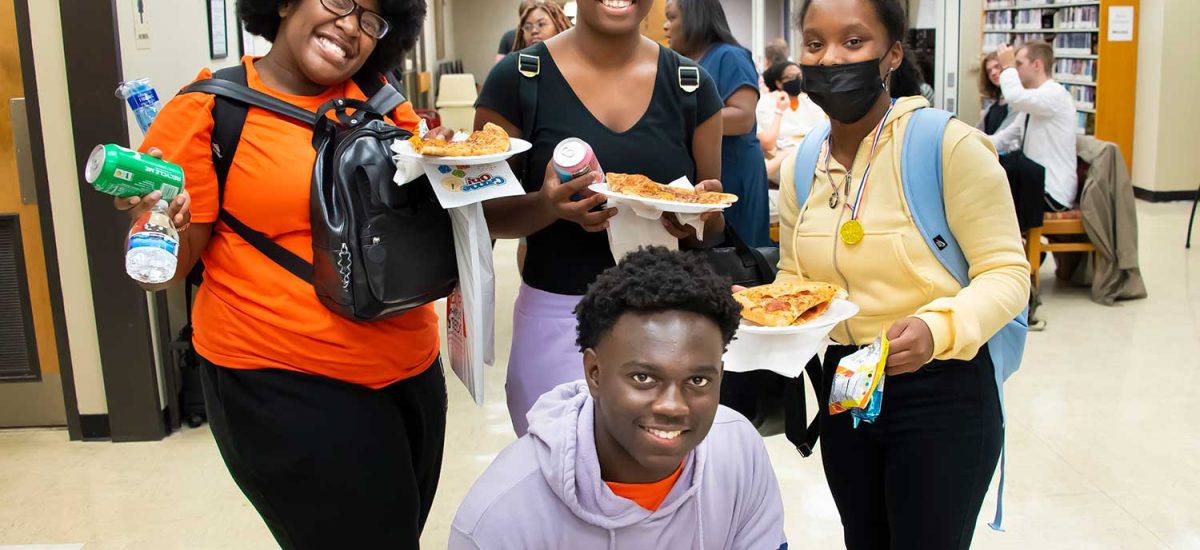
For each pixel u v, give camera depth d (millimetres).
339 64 1791
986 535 2828
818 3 1729
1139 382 4043
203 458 3432
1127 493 3072
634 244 1964
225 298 1771
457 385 4199
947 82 6367
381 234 1719
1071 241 5488
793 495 3098
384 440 1830
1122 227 5176
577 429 1243
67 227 3457
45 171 3414
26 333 3633
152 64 3598
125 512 3021
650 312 1120
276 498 1817
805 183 1869
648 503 1279
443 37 12578
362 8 1777
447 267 1833
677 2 3439
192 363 3680
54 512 3025
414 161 1731
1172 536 2811
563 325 2102
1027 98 5156
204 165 1724
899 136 1726
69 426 3592
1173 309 5102
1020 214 4895
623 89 2064
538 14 4559
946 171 1689
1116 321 4922
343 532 1816
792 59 8281
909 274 1718
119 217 3406
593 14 1976
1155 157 8086
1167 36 7902
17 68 3406
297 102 1826
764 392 2023
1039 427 3598
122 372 3520
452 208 1795
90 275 3449
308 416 1760
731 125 3311
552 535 1258
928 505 1761
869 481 1886
